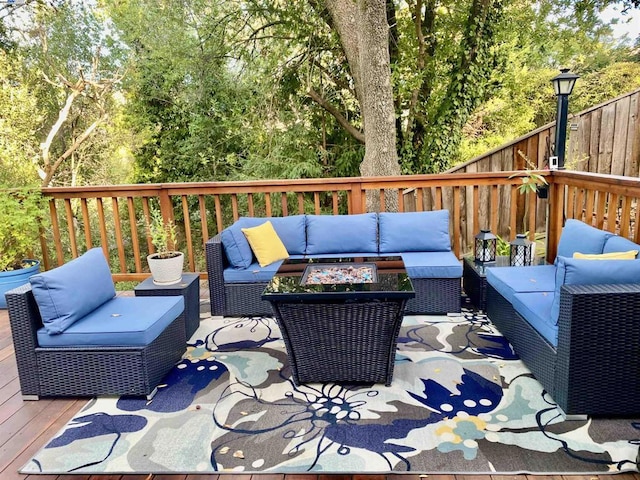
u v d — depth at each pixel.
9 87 8.79
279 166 9.22
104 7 9.98
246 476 1.83
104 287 2.79
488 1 7.59
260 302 3.57
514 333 2.77
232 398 2.42
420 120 8.57
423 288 3.43
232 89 9.22
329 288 2.42
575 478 1.75
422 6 8.23
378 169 6.20
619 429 2.03
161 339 2.59
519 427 2.07
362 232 3.87
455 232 4.37
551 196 4.10
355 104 9.23
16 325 2.42
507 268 3.23
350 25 6.99
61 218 9.32
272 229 3.81
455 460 1.87
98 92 10.17
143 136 10.62
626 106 4.92
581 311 1.97
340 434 2.07
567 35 9.00
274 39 8.66
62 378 2.45
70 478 1.86
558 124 3.99
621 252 2.38
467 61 7.91
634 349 2.00
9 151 8.73
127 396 2.47
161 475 1.86
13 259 4.27
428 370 2.63
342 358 2.47
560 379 2.12
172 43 8.71
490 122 10.27
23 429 2.22
